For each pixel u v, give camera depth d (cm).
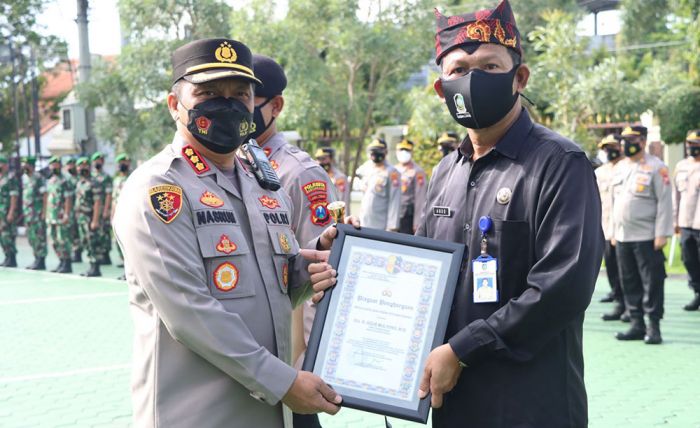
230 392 255
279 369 249
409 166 1186
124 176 1362
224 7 1661
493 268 268
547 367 265
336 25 1476
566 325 256
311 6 1491
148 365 256
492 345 255
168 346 254
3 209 1502
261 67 358
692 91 1587
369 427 542
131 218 250
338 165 1806
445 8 1490
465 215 281
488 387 266
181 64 265
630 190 791
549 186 260
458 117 279
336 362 265
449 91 278
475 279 270
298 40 1474
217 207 259
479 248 273
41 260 1462
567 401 267
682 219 966
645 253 779
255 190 279
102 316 962
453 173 296
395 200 1151
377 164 1174
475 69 270
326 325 268
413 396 260
